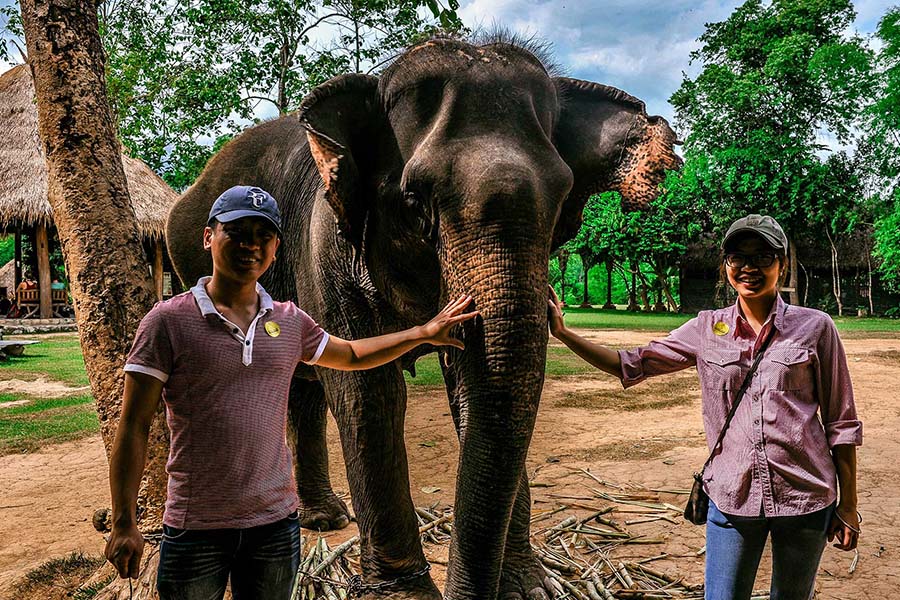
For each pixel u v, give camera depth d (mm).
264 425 1989
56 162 3314
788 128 29203
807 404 2201
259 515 1973
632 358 2521
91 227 3287
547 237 2273
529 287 2176
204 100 17422
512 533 3213
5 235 23031
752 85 28453
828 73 27531
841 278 33531
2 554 4062
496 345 2154
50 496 5195
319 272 3275
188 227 4844
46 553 4062
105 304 3258
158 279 20734
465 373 2287
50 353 14609
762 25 29422
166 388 1947
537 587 3160
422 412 8203
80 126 3316
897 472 5359
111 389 3248
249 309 2072
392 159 2637
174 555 1938
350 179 2584
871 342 17250
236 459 1938
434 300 2770
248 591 2047
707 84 30281
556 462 5934
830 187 28656
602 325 24312
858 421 2186
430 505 4652
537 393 2207
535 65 2695
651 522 4359
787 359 2172
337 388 3195
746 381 2229
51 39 3322
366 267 2918
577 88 3035
